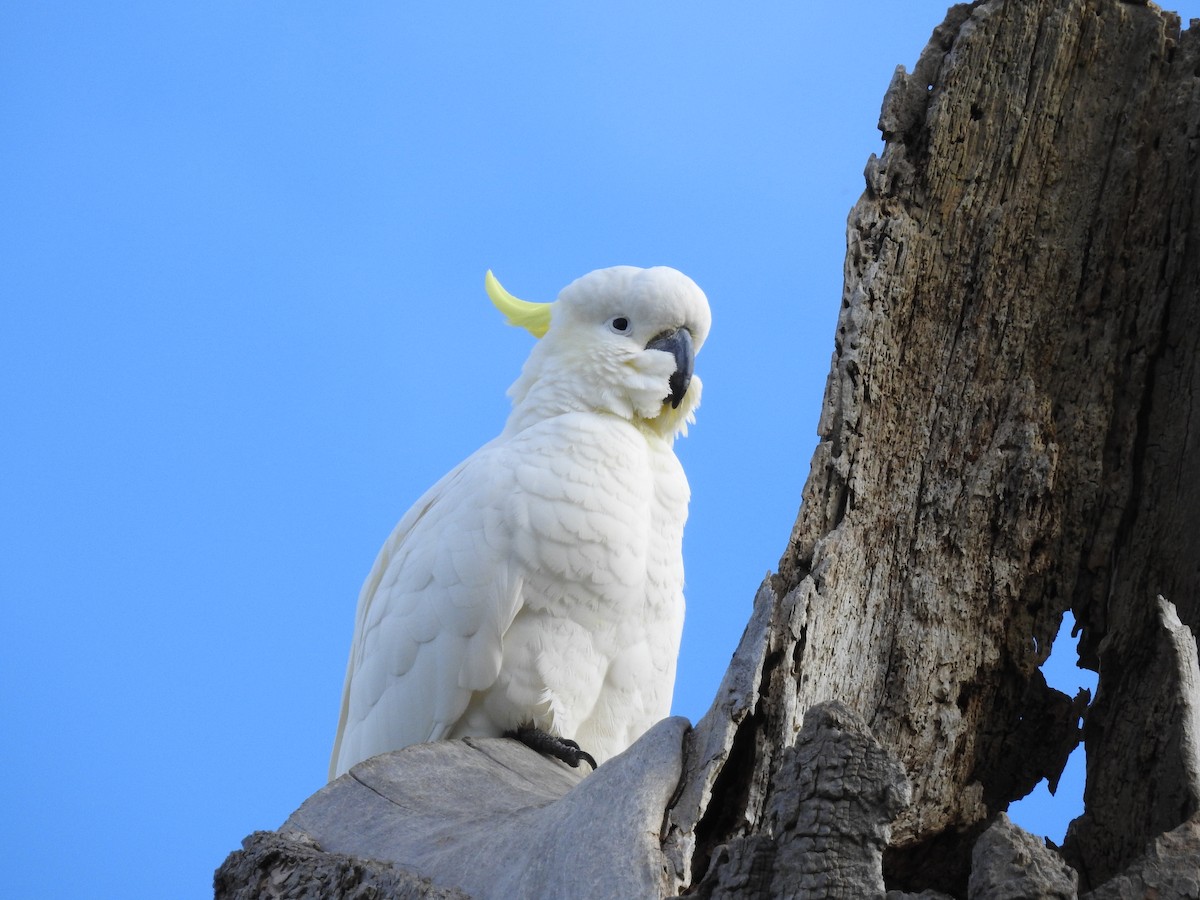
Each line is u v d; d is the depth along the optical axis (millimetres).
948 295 8562
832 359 8211
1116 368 8516
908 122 8820
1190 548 8094
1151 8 9008
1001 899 5043
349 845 7223
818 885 5148
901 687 7789
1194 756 6680
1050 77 8867
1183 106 8781
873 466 8078
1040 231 8695
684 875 5871
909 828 7680
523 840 6430
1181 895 5297
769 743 6832
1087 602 8211
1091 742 7574
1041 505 8219
